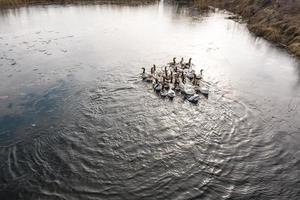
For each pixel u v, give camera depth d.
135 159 16.88
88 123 19.98
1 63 30.12
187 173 15.98
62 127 19.44
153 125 20.06
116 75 27.30
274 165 16.77
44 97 23.08
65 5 61.69
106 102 22.62
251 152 17.77
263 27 42.66
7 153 16.94
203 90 24.06
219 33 42.81
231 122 20.66
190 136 19.05
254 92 25.05
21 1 61.00
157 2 69.81
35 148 17.44
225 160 17.03
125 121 20.38
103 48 35.03
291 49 35.06
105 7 60.94
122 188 14.86
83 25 46.12
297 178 15.88
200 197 14.48
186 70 27.55
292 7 44.19
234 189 15.05
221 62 31.33
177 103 22.75
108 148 17.70
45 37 39.44
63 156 16.89
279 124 20.69
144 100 23.05
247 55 33.84
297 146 18.47
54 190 14.62
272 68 30.39
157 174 15.84
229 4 64.25
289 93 25.22
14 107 21.55
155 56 32.47
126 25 46.50
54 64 29.89
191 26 46.53
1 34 40.59
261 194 14.80
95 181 15.23
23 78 26.48
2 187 14.67
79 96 23.34
